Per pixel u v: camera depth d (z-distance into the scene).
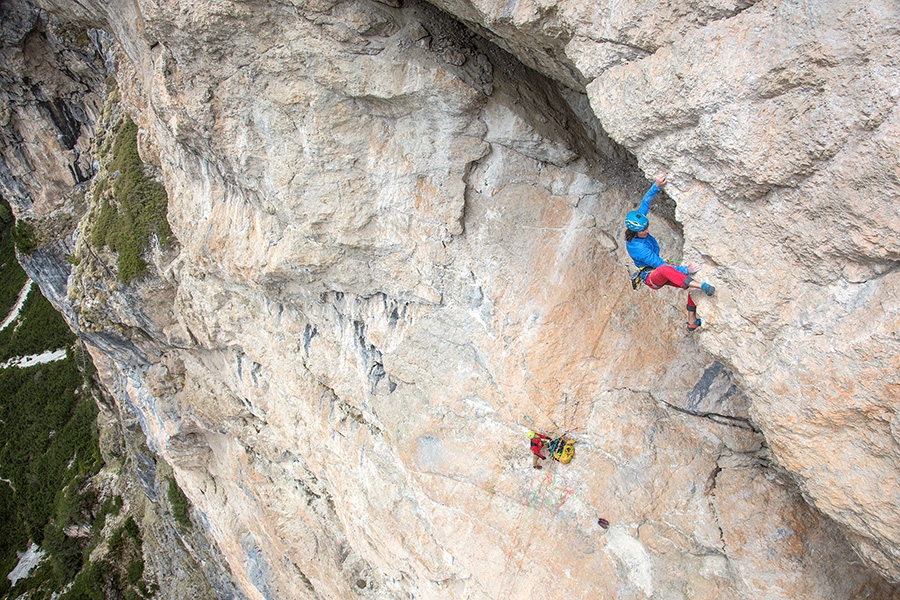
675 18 4.91
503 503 10.17
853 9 3.98
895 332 4.32
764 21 4.45
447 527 10.98
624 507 8.78
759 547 7.62
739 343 5.38
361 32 8.10
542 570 9.80
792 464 5.28
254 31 8.63
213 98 9.79
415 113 8.77
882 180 4.13
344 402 13.05
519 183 9.06
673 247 8.18
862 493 4.87
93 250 18.22
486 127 8.59
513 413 9.73
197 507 22.64
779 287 5.00
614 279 8.73
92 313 18.64
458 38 8.43
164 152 13.87
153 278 17.14
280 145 9.73
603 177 8.81
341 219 10.02
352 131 9.24
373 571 14.77
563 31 5.88
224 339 14.85
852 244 4.46
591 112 9.15
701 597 8.15
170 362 19.00
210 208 12.96
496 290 9.47
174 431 19.78
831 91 4.20
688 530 8.20
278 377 14.16
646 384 8.61
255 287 12.88
